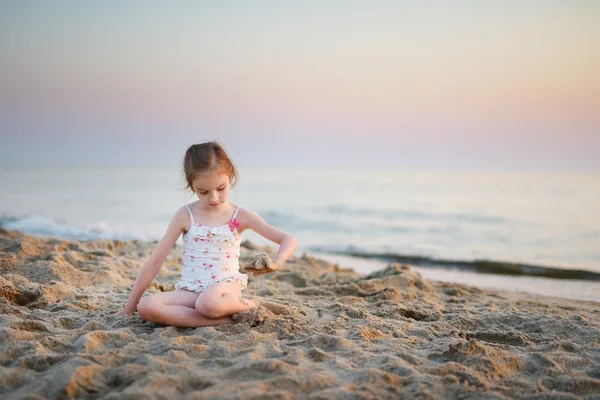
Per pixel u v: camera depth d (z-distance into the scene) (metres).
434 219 14.97
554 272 8.16
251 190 24.73
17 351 2.68
